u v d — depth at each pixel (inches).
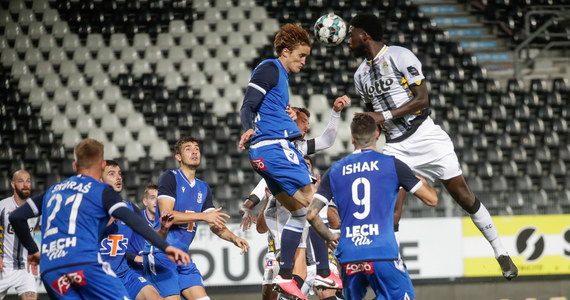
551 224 1194.0
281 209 761.6
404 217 1173.1
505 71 1828.2
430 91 1704.0
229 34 1827.0
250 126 563.5
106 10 1873.8
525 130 1646.2
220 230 738.8
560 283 1184.8
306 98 1676.9
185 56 1769.2
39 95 1654.8
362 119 587.2
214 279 1131.9
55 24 1815.9
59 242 535.5
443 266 1168.8
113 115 1601.9
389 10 1895.9
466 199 675.4
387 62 661.3
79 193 542.3
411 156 669.3
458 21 1921.8
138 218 533.3
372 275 570.6
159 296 697.6
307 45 596.7
